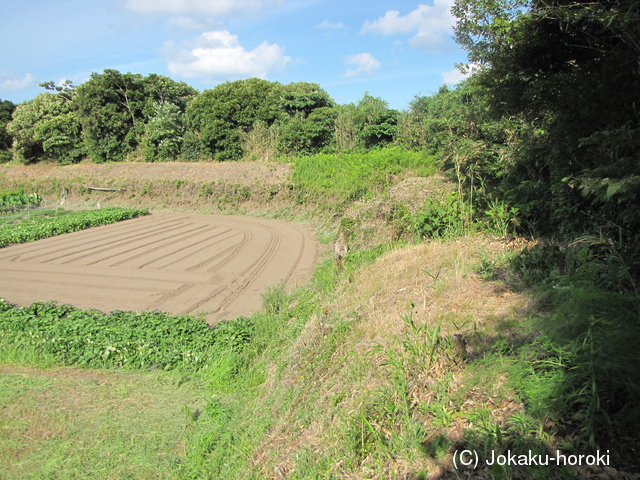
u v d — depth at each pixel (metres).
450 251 8.21
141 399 7.36
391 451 3.86
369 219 11.75
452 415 3.91
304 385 5.92
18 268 15.67
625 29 5.48
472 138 12.37
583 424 3.26
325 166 24.41
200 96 32.47
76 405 7.20
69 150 35.12
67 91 37.69
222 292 12.70
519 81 7.54
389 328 5.89
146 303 11.98
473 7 7.39
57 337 9.24
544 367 3.82
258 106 31.38
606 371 3.25
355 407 4.58
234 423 6.32
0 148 40.50
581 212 6.59
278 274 14.07
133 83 34.16
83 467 5.76
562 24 6.22
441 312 5.78
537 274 5.95
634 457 2.95
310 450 4.55
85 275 14.66
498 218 8.43
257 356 8.34
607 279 4.60
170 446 6.12
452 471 3.37
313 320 7.91
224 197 26.12
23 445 6.23
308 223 21.62
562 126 7.11
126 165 32.31
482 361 4.35
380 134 26.73
